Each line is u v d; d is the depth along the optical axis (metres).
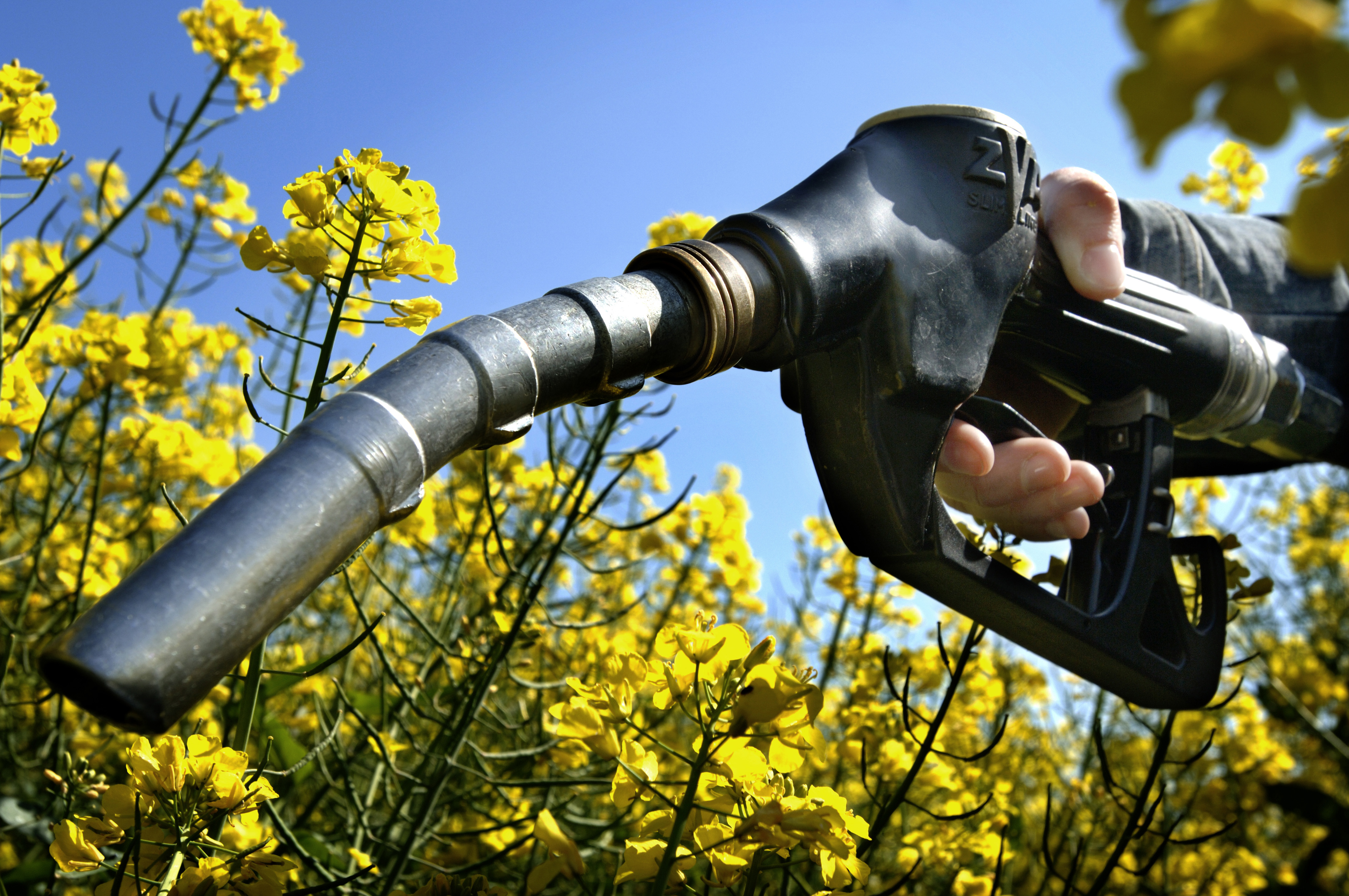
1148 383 0.45
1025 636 0.43
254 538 0.25
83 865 0.33
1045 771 1.08
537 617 0.71
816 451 0.40
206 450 0.73
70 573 0.59
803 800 0.31
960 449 0.42
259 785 0.34
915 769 0.45
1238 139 0.11
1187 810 0.46
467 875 0.50
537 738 0.65
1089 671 0.44
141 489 0.75
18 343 0.47
